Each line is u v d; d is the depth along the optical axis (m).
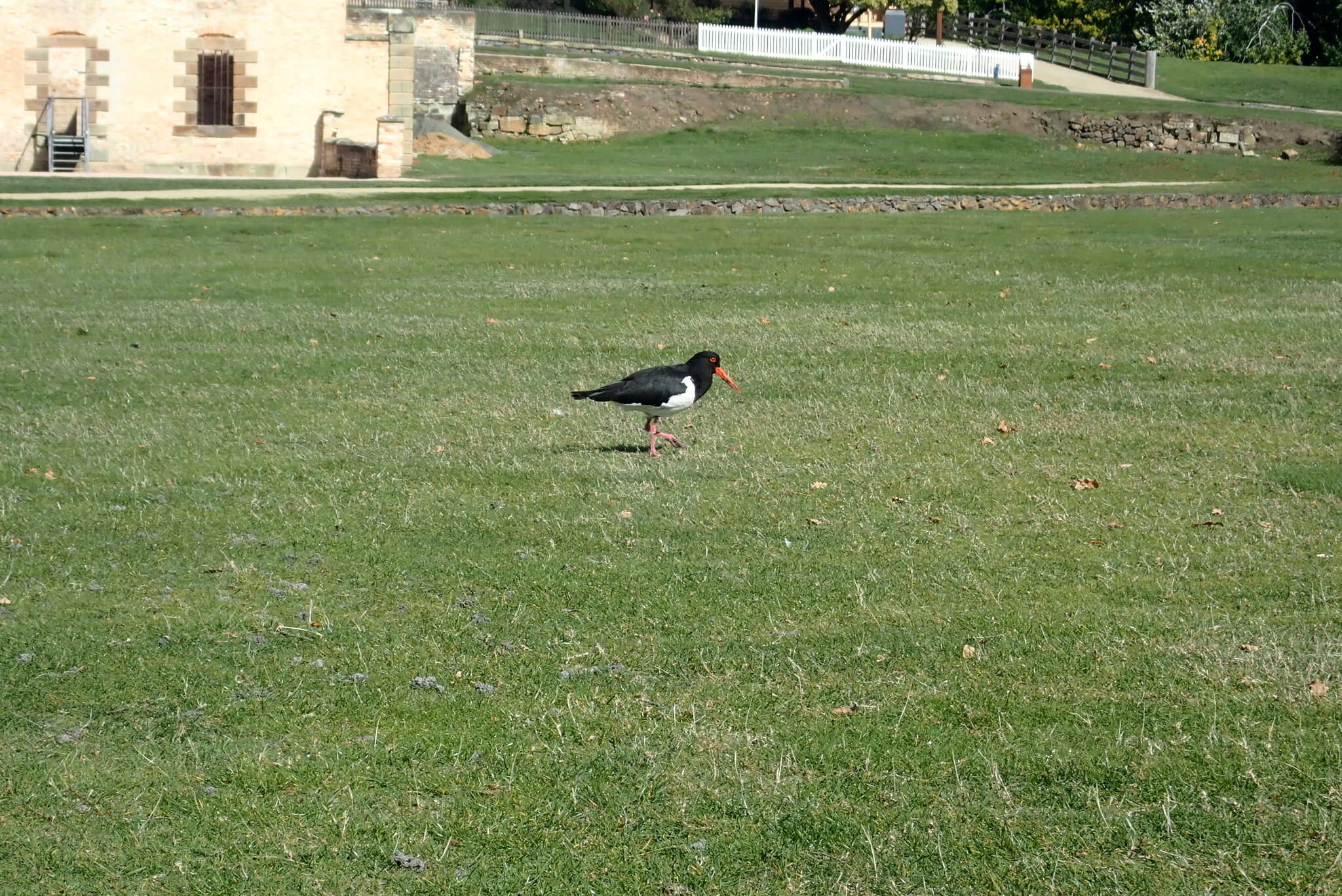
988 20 98.56
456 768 7.70
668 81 67.31
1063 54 86.31
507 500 12.87
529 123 61.19
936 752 7.85
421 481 13.59
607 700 8.54
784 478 13.73
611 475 13.77
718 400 17.81
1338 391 18.23
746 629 9.71
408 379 18.95
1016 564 11.16
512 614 9.99
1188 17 92.94
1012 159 59.69
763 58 75.25
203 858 6.82
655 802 7.36
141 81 48.94
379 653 9.27
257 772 7.61
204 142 49.69
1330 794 7.32
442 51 60.78
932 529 12.09
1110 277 29.39
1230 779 7.51
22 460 14.37
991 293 27.38
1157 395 18.09
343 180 46.81
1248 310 25.17
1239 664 9.00
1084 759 7.75
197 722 8.25
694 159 58.66
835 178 51.41
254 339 22.03
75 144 48.69
